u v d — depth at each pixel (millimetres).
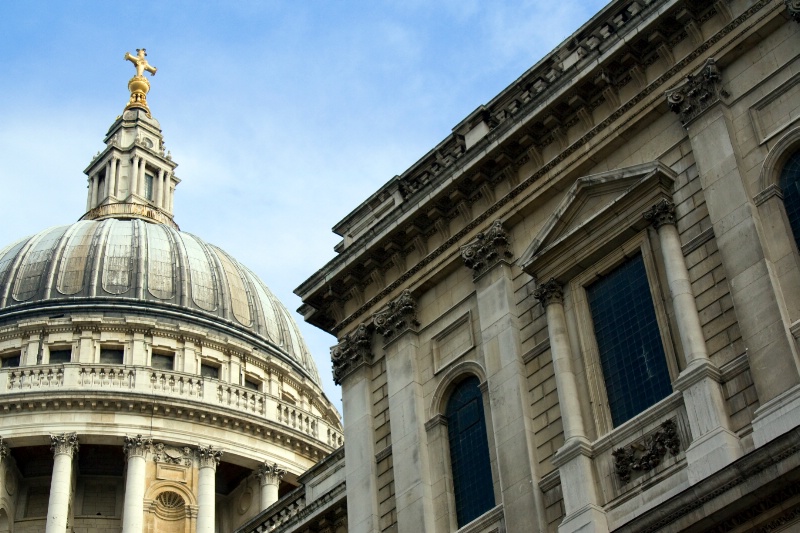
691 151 28391
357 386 33875
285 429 68562
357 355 34156
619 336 28188
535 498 27828
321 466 40156
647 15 29422
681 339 26516
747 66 28125
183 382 67812
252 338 75000
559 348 28797
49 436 63812
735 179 26984
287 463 68125
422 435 31422
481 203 32531
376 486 32219
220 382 68625
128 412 65375
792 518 22828
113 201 83875
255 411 68812
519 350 30078
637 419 26641
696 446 24969
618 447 26734
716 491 23562
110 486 66000
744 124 27656
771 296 25281
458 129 34156
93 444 64750
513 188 31750
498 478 29203
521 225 31578
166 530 63750
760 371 24859
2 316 71000
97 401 64938
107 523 64562
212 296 75750
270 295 82062
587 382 28156
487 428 30031
